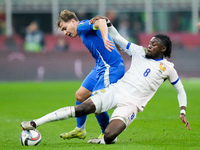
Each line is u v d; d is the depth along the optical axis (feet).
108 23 78.23
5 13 319.06
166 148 70.49
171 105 147.02
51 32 324.19
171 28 335.26
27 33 304.91
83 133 83.05
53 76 257.34
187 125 76.43
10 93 191.21
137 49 77.87
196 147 71.77
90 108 73.61
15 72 255.29
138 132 91.15
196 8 331.36
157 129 95.14
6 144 78.02
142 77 76.18
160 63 76.89
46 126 99.55
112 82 79.66
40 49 297.74
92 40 80.43
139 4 327.47
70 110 73.10
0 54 254.88
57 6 322.75
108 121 82.07
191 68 270.87
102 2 325.01
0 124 104.17
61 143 79.15
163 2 330.54
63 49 282.77
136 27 329.72
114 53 80.38
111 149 69.26
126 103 74.79
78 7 324.39
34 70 256.52
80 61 258.78
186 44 319.68
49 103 152.05
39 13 323.16
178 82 78.18
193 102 155.53
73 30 82.07
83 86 83.05
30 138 74.79
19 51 256.11
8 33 320.09
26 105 147.02
